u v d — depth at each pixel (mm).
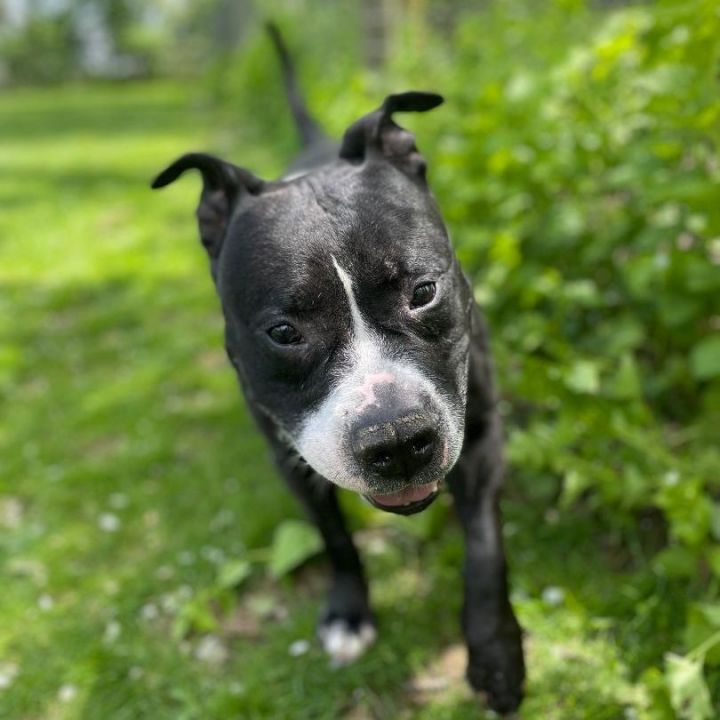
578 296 666
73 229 1662
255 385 454
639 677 478
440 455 399
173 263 1355
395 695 510
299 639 555
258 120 2387
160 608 604
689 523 491
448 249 454
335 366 416
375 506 421
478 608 468
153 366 978
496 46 1014
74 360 1034
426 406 397
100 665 552
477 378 479
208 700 520
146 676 547
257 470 746
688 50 552
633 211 675
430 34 1506
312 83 1856
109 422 873
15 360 1038
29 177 2316
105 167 2354
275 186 495
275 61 2381
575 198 731
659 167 600
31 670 560
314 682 522
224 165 490
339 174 469
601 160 735
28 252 1528
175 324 1104
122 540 683
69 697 540
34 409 917
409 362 413
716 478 536
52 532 704
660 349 680
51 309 1216
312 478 519
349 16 1925
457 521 636
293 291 421
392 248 424
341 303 419
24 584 645
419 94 496
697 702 413
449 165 806
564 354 631
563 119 763
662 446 560
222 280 465
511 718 471
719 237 567
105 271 1354
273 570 597
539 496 631
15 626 603
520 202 731
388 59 1616
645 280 596
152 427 850
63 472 788
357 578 558
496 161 725
